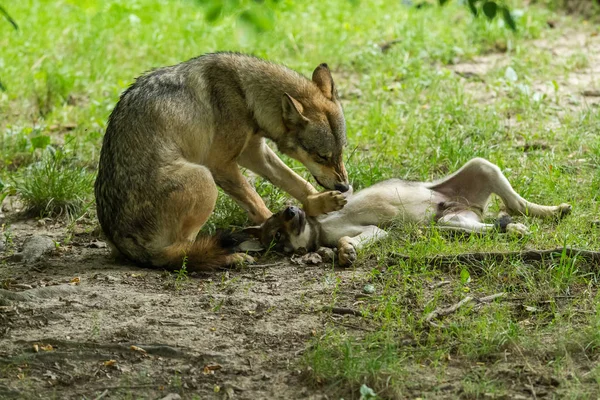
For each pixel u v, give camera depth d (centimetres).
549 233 1072
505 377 762
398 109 1644
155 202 1048
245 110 1132
